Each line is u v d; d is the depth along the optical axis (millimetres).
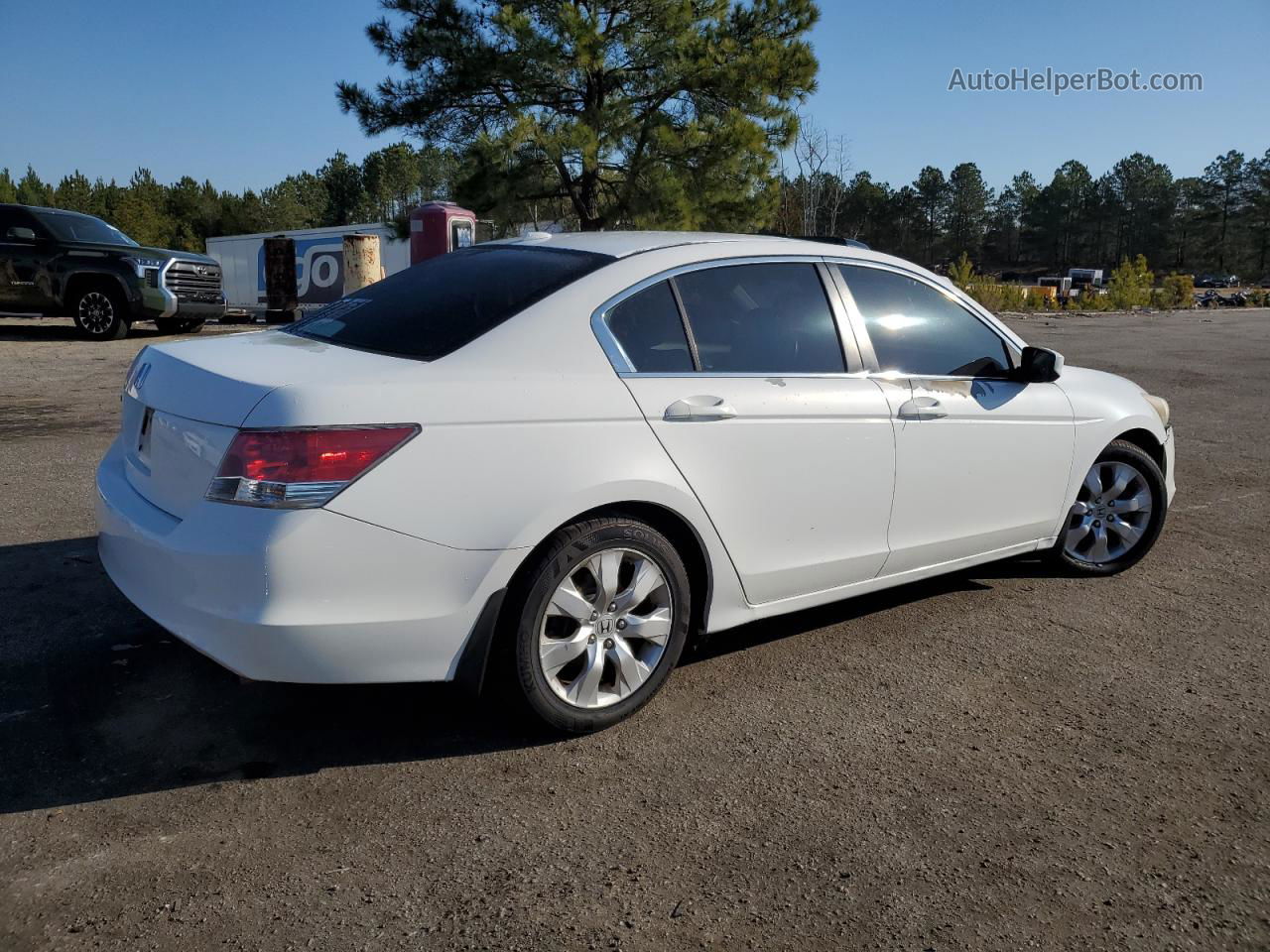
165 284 15320
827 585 3932
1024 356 4461
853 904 2518
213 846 2688
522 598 3102
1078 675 3920
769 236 4039
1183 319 29125
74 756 3113
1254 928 2467
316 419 2777
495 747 3260
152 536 2982
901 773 3158
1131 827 2889
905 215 139250
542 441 3076
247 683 3641
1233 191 135375
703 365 3523
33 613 4184
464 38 22109
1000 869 2676
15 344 14484
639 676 3391
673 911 2473
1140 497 5105
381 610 2883
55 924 2365
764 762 3207
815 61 22109
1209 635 4363
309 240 23906
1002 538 4551
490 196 22672
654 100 23016
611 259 3516
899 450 3973
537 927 2404
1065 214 146875
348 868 2613
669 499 3338
